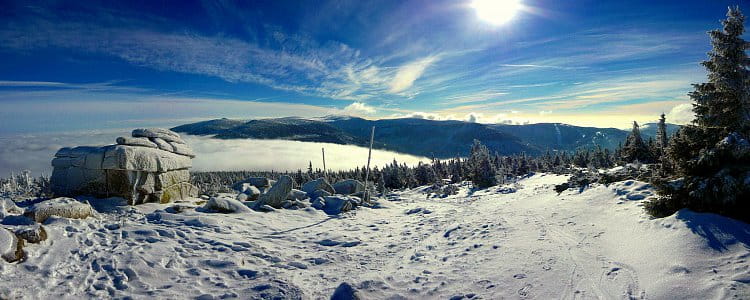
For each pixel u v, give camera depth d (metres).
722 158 8.57
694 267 6.70
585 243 9.36
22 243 7.27
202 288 7.21
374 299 7.12
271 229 12.75
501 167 53.03
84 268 7.23
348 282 7.67
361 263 9.63
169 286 7.12
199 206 14.82
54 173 14.62
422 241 11.97
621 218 10.56
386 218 16.81
